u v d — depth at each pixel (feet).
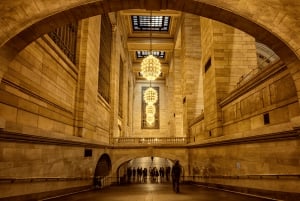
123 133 96.53
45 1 20.45
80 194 34.73
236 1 21.89
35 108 26.43
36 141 25.02
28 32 20.25
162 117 137.39
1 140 20.01
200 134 54.90
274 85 27.07
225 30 46.93
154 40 100.58
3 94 20.90
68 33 38.52
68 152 33.65
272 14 21.58
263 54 74.69
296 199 22.58
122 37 88.69
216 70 44.98
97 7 21.95
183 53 76.18
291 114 24.23
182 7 23.03
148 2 22.26
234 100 37.55
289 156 23.62
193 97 70.08
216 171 42.68
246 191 31.68
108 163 61.26
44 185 27.02
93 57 47.11
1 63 19.57
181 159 62.85
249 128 32.63
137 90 141.49
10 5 19.72
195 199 28.48
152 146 63.16
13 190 21.61
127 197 31.14
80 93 40.88
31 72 25.50
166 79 136.87
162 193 36.06
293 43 20.92
